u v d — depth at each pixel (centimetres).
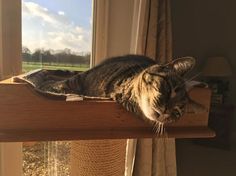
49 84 94
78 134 80
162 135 86
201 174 243
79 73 109
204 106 89
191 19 315
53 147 171
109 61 110
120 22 180
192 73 316
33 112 78
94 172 114
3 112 76
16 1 151
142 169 172
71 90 94
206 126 92
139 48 162
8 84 75
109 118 83
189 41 318
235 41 319
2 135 76
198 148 298
